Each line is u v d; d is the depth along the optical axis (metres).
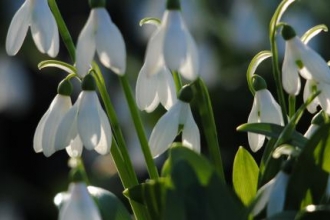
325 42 2.07
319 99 1.04
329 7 2.05
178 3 1.00
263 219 1.00
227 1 2.14
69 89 1.05
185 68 0.99
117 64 1.00
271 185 1.00
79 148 1.04
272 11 2.09
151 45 0.99
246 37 2.13
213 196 0.99
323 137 0.99
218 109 2.15
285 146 1.00
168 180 0.99
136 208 1.04
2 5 2.56
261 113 1.05
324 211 0.98
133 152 2.36
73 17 2.55
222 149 2.15
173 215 0.99
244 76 2.14
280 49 1.97
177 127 1.03
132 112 1.03
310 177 1.00
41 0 1.04
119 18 2.49
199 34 2.15
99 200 1.05
